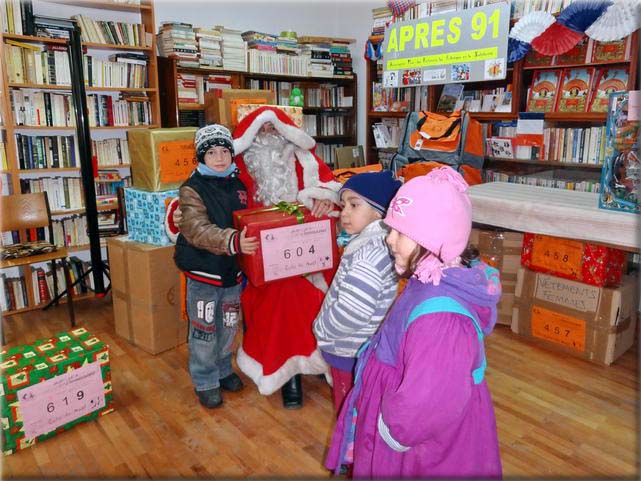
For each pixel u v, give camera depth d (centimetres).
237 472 184
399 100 501
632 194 224
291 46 534
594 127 362
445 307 90
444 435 98
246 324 218
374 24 497
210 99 326
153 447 199
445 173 97
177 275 282
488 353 279
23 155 365
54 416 205
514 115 401
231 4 523
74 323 331
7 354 210
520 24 368
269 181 213
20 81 351
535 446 198
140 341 288
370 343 115
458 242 92
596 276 261
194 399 235
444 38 423
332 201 205
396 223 94
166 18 481
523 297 296
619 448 197
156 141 265
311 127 577
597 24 326
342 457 119
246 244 179
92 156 361
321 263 195
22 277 358
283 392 227
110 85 398
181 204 197
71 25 369
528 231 259
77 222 394
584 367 263
